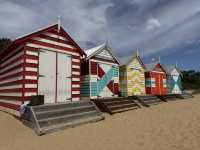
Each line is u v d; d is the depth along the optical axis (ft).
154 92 68.33
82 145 18.54
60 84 36.09
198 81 171.42
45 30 34.58
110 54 51.70
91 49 50.39
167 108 41.47
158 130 22.57
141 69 62.85
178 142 17.89
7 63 39.50
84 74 45.98
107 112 37.50
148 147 17.10
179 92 85.76
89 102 34.12
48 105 27.61
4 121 28.50
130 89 56.85
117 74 53.21
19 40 30.86
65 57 37.76
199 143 17.19
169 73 78.84
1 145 19.60
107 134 22.06
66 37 38.52
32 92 31.50
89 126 26.66
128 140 19.42
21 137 21.90
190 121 26.04
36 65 32.68
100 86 47.09
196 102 52.08
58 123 25.89
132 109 42.29
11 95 35.35
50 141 20.22
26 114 26.96
